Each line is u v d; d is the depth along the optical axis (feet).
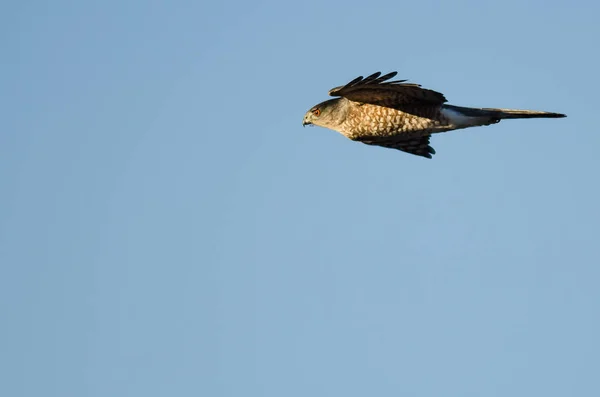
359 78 48.62
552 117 51.26
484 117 51.60
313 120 54.34
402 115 52.03
